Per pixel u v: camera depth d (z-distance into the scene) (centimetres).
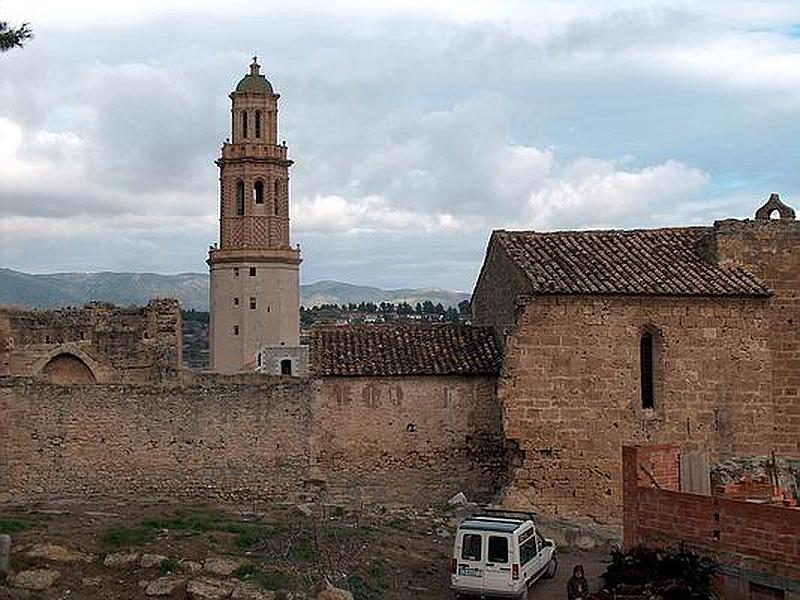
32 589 2278
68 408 3816
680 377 3597
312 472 3794
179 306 4253
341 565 2633
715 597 2206
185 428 3828
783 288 3734
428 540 3209
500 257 4016
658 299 3588
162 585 2330
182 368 4366
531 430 3516
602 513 3516
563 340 3541
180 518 3089
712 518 2267
